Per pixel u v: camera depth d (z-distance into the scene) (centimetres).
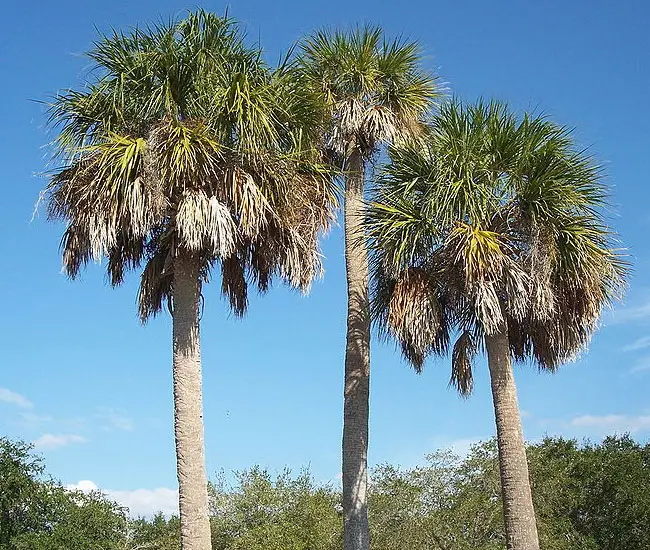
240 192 1117
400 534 2512
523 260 1192
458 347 1305
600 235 1205
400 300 1210
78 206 1116
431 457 2727
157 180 1091
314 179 1234
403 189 1236
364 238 1254
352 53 1559
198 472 1077
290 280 1190
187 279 1157
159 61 1161
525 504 1127
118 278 1270
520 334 1312
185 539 1050
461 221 1183
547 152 1190
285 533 2805
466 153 1188
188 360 1123
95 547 2772
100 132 1170
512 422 1161
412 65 1587
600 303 1216
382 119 1523
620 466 2978
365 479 1387
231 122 1154
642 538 2844
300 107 1216
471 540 2484
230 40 1208
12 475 2677
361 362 1445
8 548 2622
